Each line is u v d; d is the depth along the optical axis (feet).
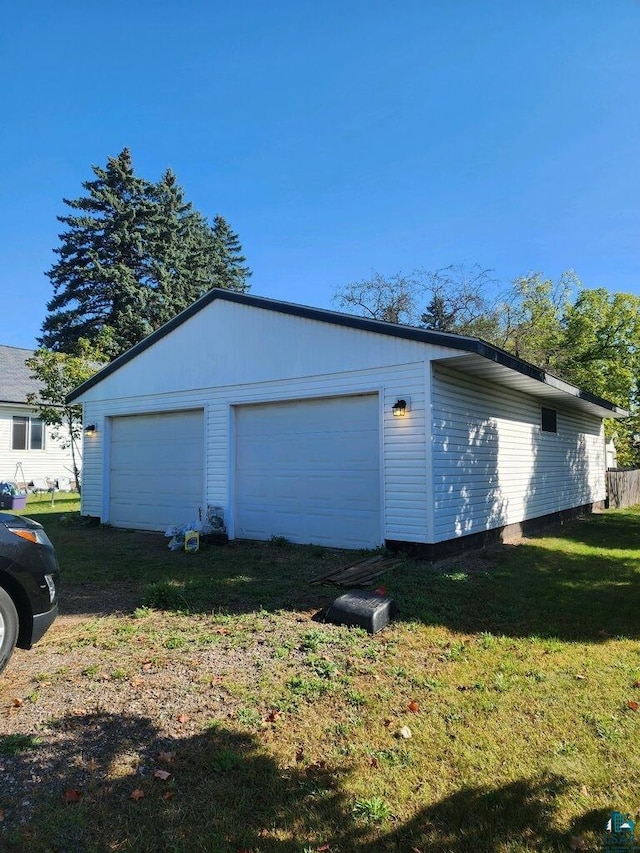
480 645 14.08
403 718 10.07
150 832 7.01
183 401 33.96
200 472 33.60
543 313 75.10
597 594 19.61
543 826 7.14
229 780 8.13
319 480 28.12
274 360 29.63
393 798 7.73
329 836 6.98
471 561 24.99
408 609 16.67
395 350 25.13
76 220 97.25
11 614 11.22
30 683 11.37
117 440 38.32
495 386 30.83
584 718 10.06
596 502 53.21
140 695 10.87
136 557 25.88
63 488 66.39
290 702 10.64
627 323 72.02
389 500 25.11
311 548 27.17
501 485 31.30
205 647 13.53
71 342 94.53
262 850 6.72
